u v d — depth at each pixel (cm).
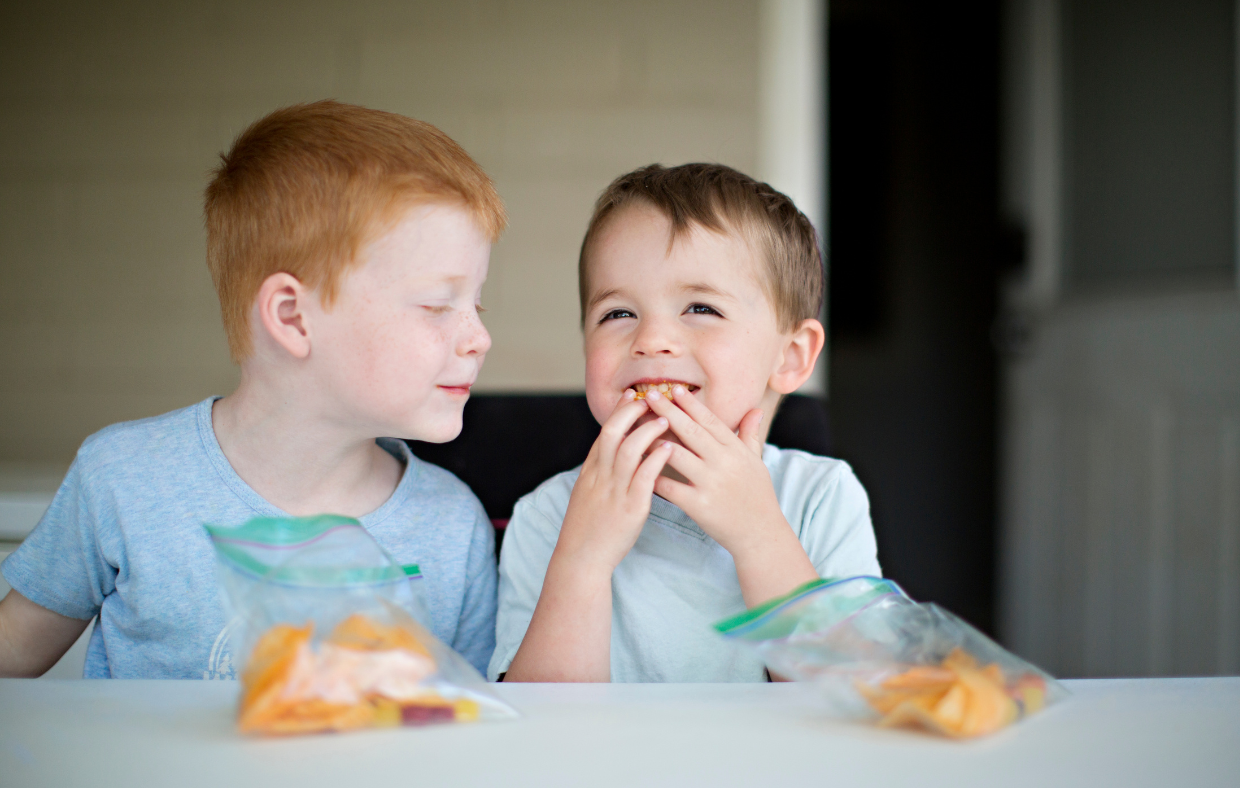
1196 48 204
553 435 110
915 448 329
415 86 212
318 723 39
